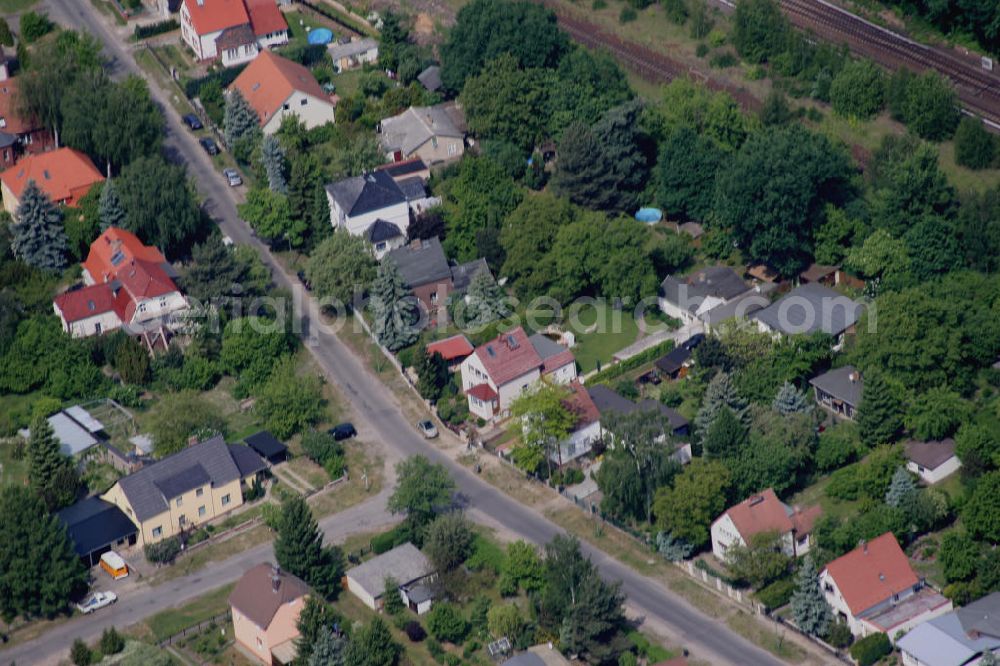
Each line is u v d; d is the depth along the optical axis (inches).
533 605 7790.4
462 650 7667.3
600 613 7490.2
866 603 7701.8
